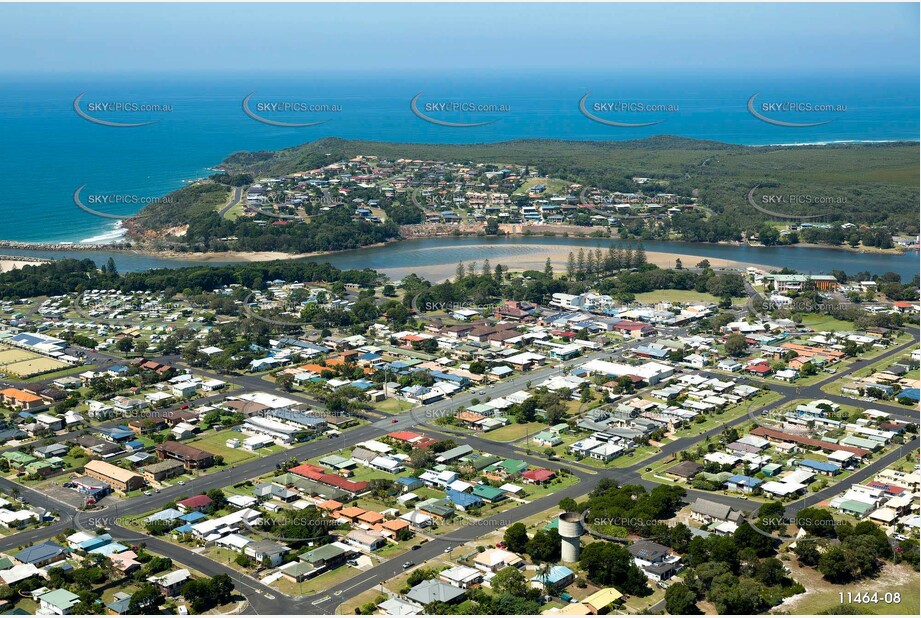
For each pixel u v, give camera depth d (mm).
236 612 154875
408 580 162625
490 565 166750
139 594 154750
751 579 160750
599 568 161875
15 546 178500
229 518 187500
